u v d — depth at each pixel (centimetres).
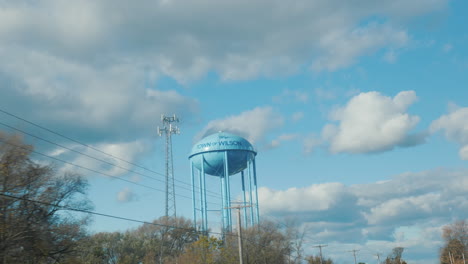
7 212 3316
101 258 7662
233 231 7338
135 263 8619
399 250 15712
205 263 6512
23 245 3431
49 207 3606
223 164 7425
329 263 10456
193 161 7631
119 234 9250
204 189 7500
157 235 9631
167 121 7950
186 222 9750
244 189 8012
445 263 12838
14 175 3384
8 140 3425
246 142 7562
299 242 7619
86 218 3969
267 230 7412
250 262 6888
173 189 7919
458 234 12769
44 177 3619
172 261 7794
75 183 3881
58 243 3709
